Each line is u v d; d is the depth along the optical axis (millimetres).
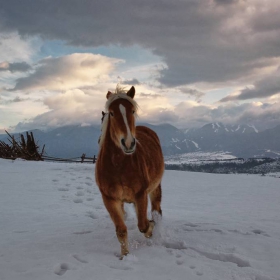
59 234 5449
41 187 11328
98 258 4105
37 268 3709
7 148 27297
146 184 4504
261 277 3504
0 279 3420
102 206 8508
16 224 6254
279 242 4863
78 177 14578
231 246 4609
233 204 9391
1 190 10414
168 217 6938
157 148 5684
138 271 3666
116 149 4320
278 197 10828
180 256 4211
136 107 4516
